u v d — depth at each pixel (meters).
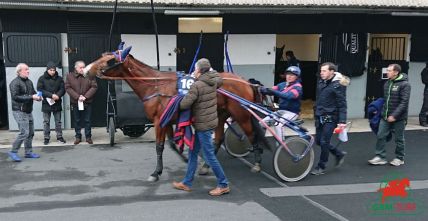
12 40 8.97
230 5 8.77
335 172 6.55
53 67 7.99
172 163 6.95
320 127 6.39
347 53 10.55
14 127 9.25
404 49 11.09
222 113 6.29
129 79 5.91
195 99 5.21
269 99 6.85
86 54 9.41
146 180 6.08
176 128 5.62
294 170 6.04
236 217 4.81
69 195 5.46
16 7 8.47
